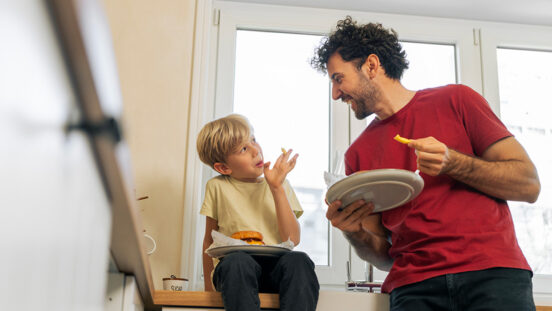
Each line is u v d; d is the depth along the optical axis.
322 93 2.41
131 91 2.13
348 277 1.96
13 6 0.31
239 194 1.83
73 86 0.44
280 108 2.38
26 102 0.34
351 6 2.48
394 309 1.41
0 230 0.32
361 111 1.66
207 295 1.53
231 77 2.36
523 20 2.53
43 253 0.41
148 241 1.97
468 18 2.54
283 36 2.47
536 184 1.38
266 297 1.50
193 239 2.01
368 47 1.64
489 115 1.47
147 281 1.30
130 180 0.71
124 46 2.18
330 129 2.36
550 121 2.45
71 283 0.51
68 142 0.45
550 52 2.53
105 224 0.71
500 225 1.36
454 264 1.32
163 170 2.06
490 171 1.34
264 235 1.75
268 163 1.72
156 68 2.17
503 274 1.28
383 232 1.63
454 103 1.50
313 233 2.24
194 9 2.26
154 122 2.11
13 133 0.33
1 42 0.30
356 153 1.65
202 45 2.22
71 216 0.49
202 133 1.85
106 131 0.52
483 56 2.48
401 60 1.68
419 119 1.53
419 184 1.40
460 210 1.38
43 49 0.36
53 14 0.37
